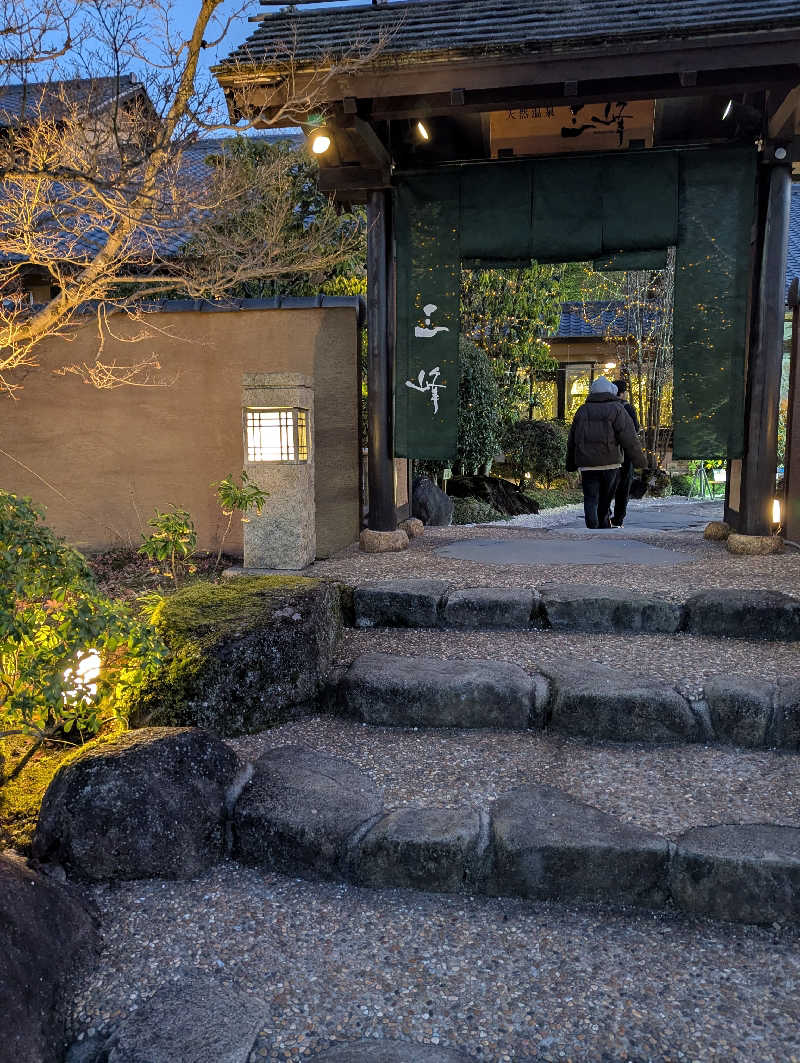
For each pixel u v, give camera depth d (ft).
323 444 19.34
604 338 52.13
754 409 17.53
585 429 24.21
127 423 20.29
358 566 16.62
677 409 17.62
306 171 25.77
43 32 11.65
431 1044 5.73
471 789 8.87
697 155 16.98
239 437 19.76
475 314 38.70
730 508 20.61
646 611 13.01
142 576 18.19
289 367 19.35
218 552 19.72
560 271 41.50
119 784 8.09
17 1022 5.64
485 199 17.87
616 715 10.14
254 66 15.12
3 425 20.75
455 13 16.84
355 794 8.68
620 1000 6.16
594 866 7.47
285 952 6.79
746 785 8.89
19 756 10.24
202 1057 5.54
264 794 8.64
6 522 8.15
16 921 6.30
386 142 18.10
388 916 7.33
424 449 18.72
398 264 18.45
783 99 15.35
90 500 20.59
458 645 12.61
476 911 7.42
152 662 8.93
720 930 7.13
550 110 17.75
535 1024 5.91
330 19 17.51
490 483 35.83
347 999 6.19
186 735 8.91
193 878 8.00
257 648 10.75
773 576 14.89
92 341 20.18
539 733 10.45
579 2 16.29
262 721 10.71
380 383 18.61
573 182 17.46
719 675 10.82
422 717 10.72
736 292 17.13
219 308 19.26
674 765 9.44
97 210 15.21
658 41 13.99
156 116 13.08
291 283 27.25
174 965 6.60
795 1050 5.63
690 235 17.17
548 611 13.26
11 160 13.91
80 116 14.35
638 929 7.14
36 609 8.80
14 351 17.69
